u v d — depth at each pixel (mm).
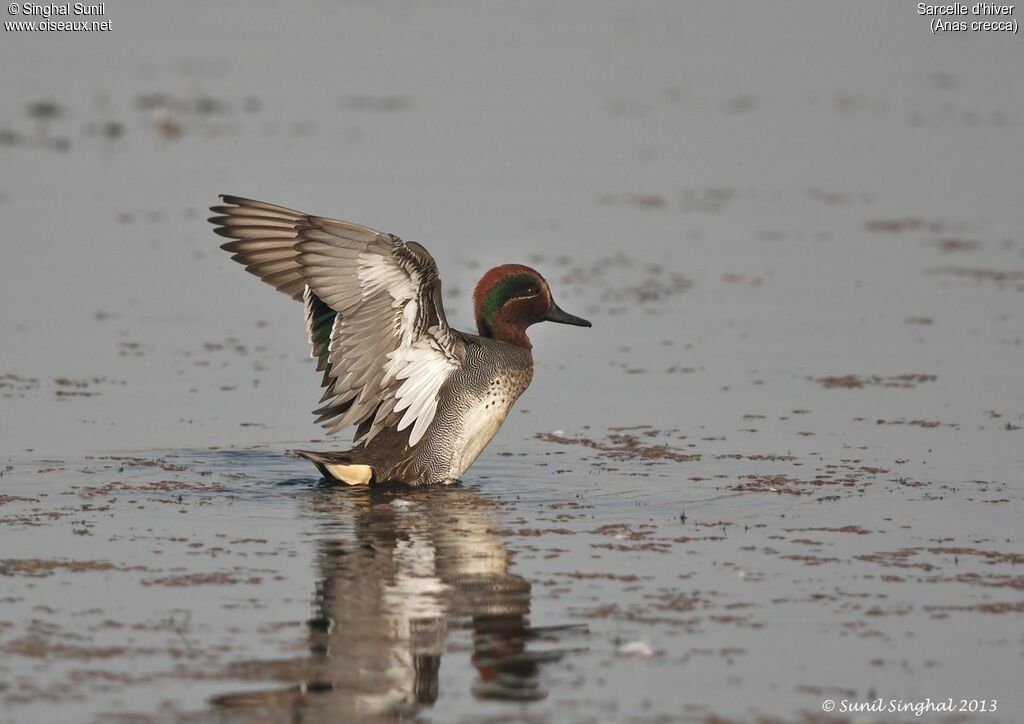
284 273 12031
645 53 39438
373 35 41219
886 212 24078
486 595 9281
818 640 8609
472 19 43938
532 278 12914
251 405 14461
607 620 8875
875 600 9273
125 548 10117
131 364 15758
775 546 10383
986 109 32812
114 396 14562
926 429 13773
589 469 12555
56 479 11914
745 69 37625
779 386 15375
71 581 9391
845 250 21562
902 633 8719
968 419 14094
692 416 14344
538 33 42094
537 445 13383
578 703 7719
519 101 33188
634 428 13945
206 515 11008
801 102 33500
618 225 22891
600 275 20078
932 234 22547
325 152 27344
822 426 13922
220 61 37031
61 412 13961
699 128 30688
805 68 37906
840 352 16672
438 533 10641
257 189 24016
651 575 9734
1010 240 22172
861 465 12617
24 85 32844
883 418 14156
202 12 44125
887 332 17453
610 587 9477
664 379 15695
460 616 8906
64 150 26891
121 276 19422
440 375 12086
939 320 17922
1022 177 26594
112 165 25875
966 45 41719
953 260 20906
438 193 24422
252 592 9258
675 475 12359
